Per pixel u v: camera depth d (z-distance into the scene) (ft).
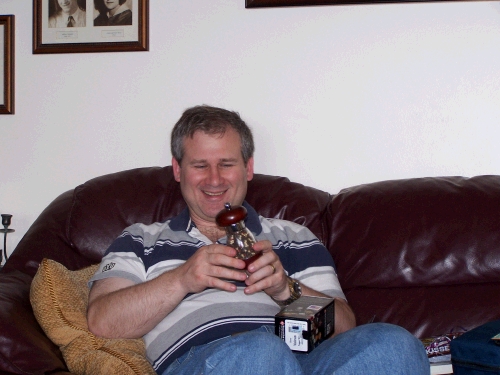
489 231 5.68
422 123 6.93
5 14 7.27
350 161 7.01
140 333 4.33
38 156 7.30
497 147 6.87
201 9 7.07
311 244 5.24
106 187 6.04
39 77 7.27
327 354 3.51
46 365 4.01
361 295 5.78
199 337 4.46
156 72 7.15
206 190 4.99
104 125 7.23
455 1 6.82
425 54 6.88
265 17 7.01
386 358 3.41
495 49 6.82
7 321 4.10
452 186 6.01
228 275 4.00
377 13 6.90
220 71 7.09
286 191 6.17
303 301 4.26
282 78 7.02
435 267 5.66
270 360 3.22
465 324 5.48
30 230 5.96
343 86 6.97
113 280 4.62
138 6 7.09
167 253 4.96
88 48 7.14
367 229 5.87
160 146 7.18
